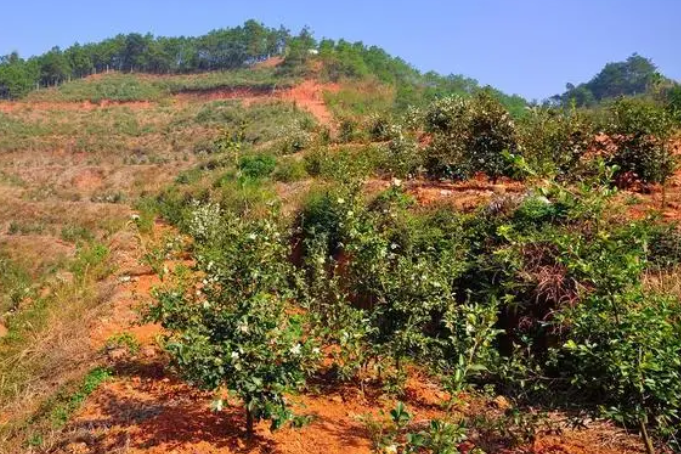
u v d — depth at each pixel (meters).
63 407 5.78
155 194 27.05
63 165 50.38
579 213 3.46
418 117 18.55
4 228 33.38
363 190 9.48
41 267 24.42
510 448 4.31
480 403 5.08
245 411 5.13
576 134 9.62
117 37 117.12
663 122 9.14
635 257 3.13
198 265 5.39
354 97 70.56
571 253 3.41
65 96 86.94
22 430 5.61
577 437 4.38
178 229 15.30
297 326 4.80
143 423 5.02
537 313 5.52
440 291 5.71
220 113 64.75
